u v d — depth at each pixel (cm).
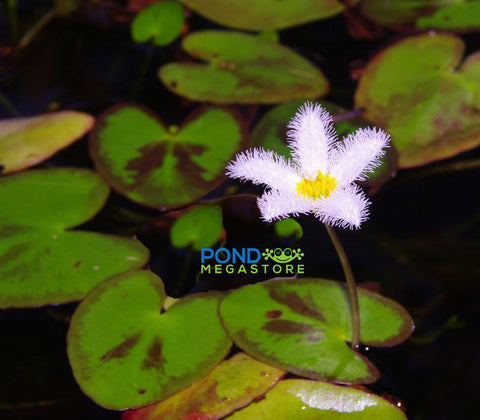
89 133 34
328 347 30
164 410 29
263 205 29
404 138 34
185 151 33
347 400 29
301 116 30
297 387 29
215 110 34
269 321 30
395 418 29
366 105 34
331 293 31
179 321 30
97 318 30
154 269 31
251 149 33
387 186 33
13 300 30
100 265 31
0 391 30
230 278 31
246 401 29
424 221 33
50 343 30
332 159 30
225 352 30
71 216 32
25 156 33
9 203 32
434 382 30
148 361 30
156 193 32
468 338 31
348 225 32
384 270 32
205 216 32
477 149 34
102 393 29
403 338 30
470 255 32
